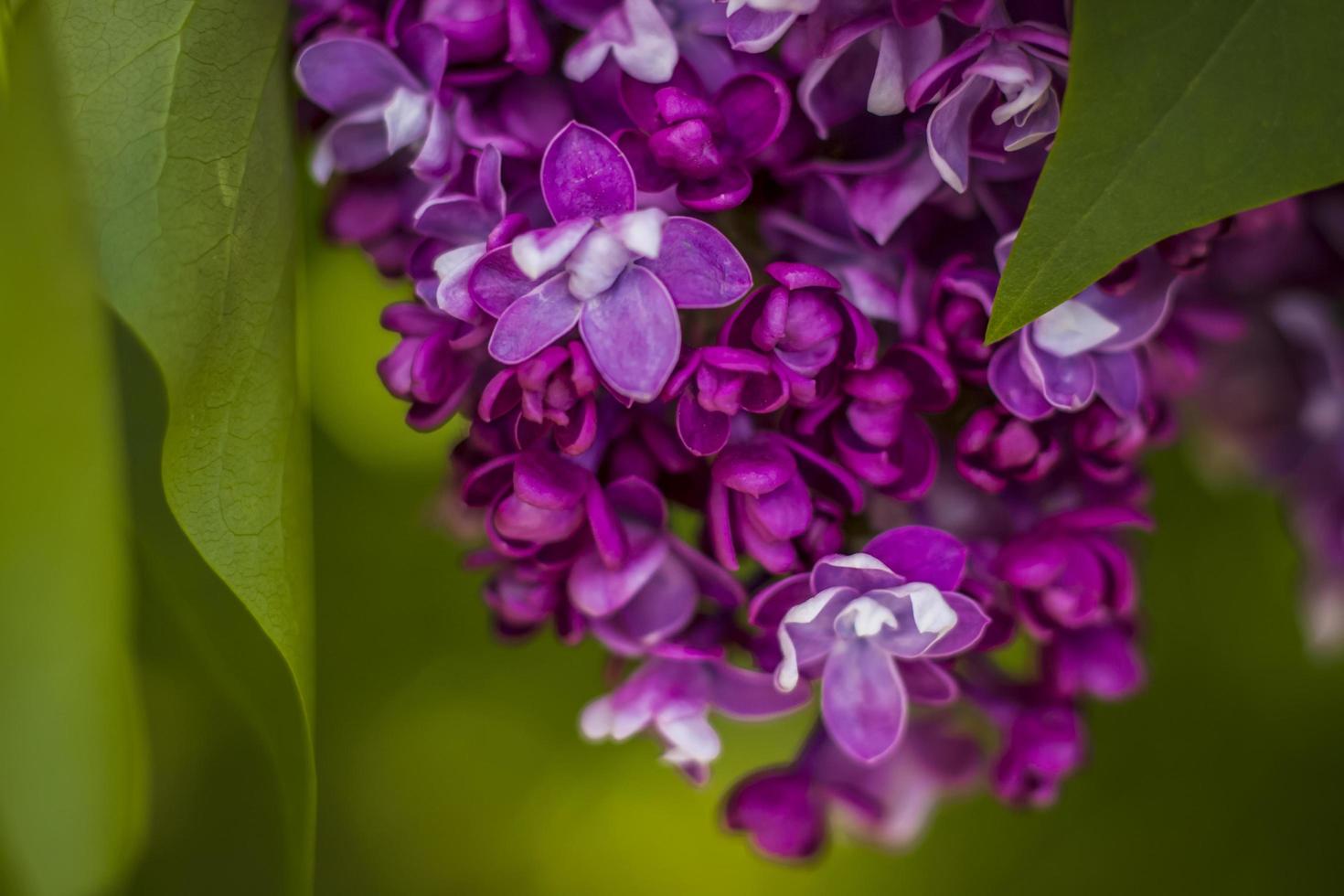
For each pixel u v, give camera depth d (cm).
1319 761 51
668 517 40
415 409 39
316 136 40
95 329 38
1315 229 43
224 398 38
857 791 42
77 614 40
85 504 39
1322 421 45
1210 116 37
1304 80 37
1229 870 52
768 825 42
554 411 38
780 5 38
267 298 39
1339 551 45
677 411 38
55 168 38
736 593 40
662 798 53
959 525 40
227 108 39
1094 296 39
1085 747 42
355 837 51
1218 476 48
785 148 39
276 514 39
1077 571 40
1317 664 50
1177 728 52
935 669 40
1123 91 37
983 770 44
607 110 39
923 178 39
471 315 38
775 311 38
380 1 40
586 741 52
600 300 38
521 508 39
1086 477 40
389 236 41
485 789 52
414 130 39
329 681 50
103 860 41
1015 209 39
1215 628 50
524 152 39
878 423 39
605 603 39
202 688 42
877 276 39
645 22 38
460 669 50
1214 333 43
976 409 40
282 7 39
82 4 38
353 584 49
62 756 40
